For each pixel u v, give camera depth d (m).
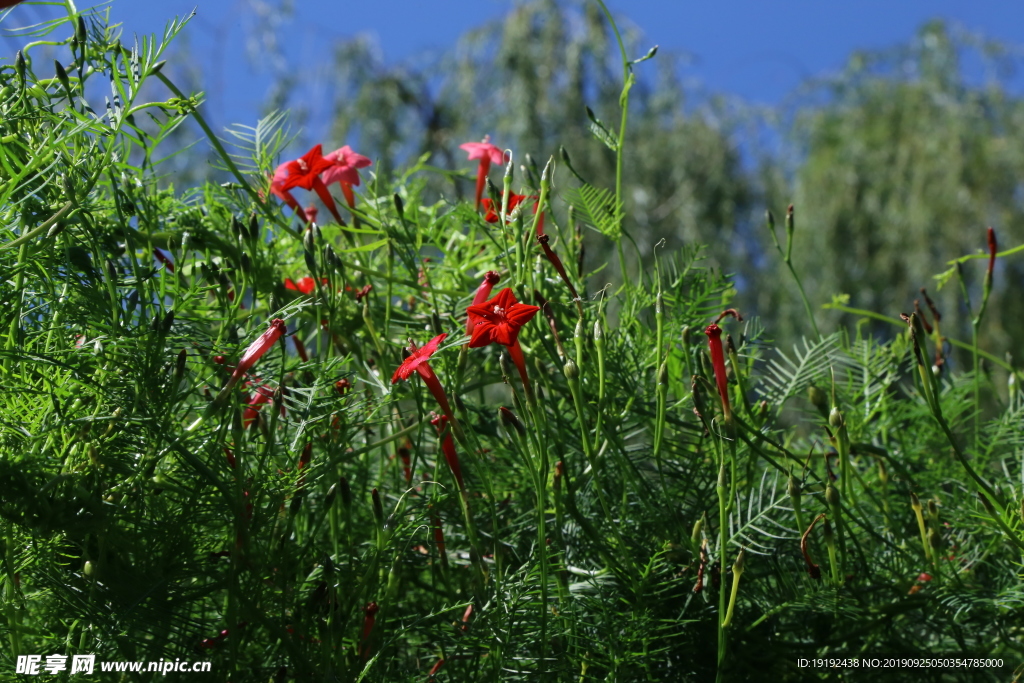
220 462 0.86
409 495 0.89
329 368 0.89
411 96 3.96
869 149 4.01
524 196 0.91
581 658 0.86
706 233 4.19
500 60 3.68
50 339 0.86
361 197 0.98
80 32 0.87
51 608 0.86
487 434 0.93
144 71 0.87
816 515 0.92
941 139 3.81
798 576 0.92
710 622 0.89
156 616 0.85
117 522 0.86
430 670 0.89
